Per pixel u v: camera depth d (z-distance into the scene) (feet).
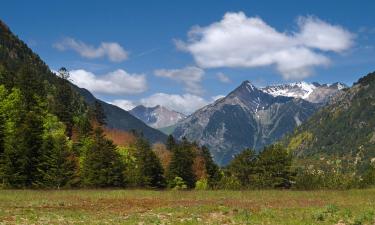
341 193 218.59
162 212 119.96
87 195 198.59
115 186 366.22
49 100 578.25
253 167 442.09
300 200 167.32
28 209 122.72
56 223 93.04
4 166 314.35
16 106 413.80
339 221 96.78
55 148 338.34
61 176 332.39
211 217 107.14
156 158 408.05
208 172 495.41
